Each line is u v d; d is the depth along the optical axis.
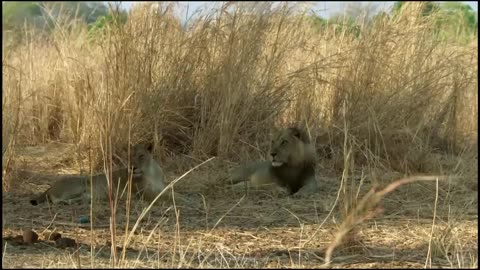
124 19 15.95
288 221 10.07
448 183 12.58
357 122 14.66
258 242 8.91
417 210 10.76
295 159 12.14
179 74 14.97
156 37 15.12
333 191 12.27
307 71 15.52
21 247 8.39
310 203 11.38
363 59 15.30
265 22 15.38
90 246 8.51
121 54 14.48
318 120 15.27
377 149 13.96
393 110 14.80
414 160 13.86
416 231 9.44
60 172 13.65
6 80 14.88
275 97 15.04
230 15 15.43
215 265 7.71
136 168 11.23
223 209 10.90
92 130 13.85
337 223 9.30
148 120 14.16
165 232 9.37
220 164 13.86
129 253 8.23
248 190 12.23
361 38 16.02
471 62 16.88
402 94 15.04
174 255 7.75
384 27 15.73
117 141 13.57
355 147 14.05
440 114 15.88
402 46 15.84
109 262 7.71
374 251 8.42
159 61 15.04
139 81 14.30
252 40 15.13
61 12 19.62
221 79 14.79
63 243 8.52
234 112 14.45
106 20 16.25
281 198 11.88
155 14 15.21
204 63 15.13
